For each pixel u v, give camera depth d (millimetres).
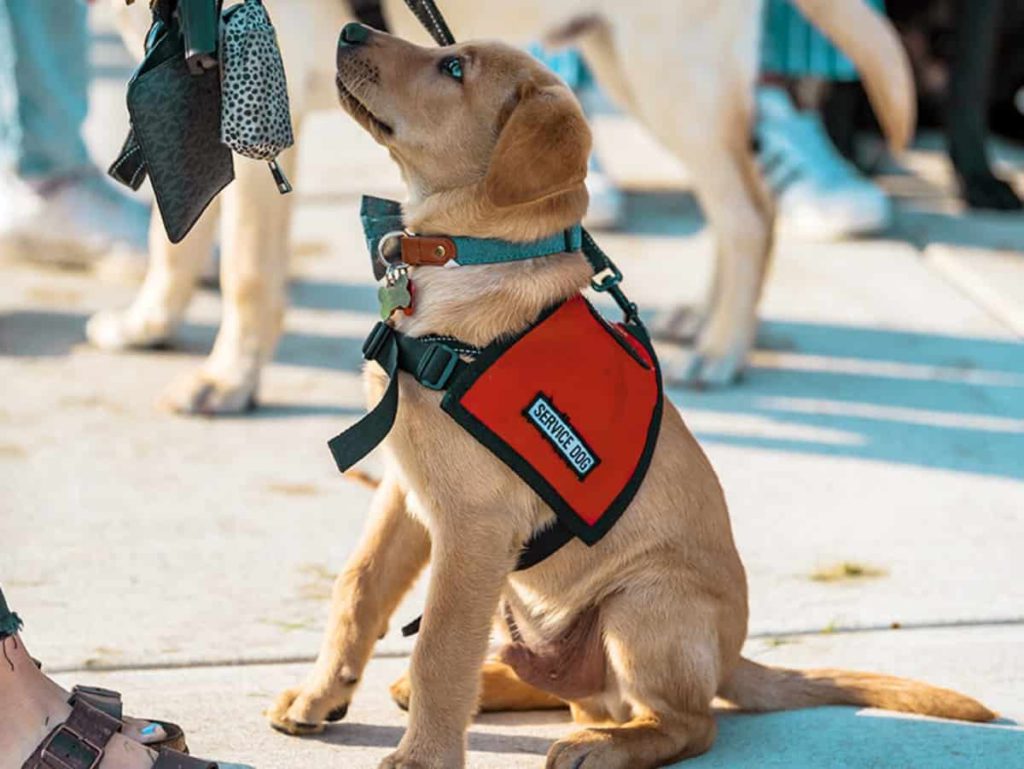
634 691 3145
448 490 3020
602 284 3318
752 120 5676
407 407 3023
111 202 6730
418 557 3307
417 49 3316
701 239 7426
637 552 3145
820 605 4012
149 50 2795
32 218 6645
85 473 4754
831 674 3443
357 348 5961
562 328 3072
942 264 7180
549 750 3105
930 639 3842
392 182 8148
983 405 5582
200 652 3676
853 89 8188
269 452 4980
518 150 3025
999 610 3994
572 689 3256
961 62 7863
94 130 8547
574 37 5559
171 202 2865
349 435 2975
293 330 6133
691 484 3234
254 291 5219
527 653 3236
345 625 3248
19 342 5898
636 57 5508
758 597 4055
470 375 2969
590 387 3055
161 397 5336
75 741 2814
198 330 6129
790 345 6168
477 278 3084
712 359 5730
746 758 3164
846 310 6578
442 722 3000
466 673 3016
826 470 4949
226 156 2916
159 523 4422
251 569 4152
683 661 3119
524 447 2969
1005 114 9367
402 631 3402
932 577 4199
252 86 2764
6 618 2789
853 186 7559
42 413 5223
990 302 6676
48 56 6453
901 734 3277
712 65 5496
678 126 5555
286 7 4941
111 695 2990
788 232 7609
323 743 3256
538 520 3088
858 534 4473
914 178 8625
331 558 4246
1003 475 4941
